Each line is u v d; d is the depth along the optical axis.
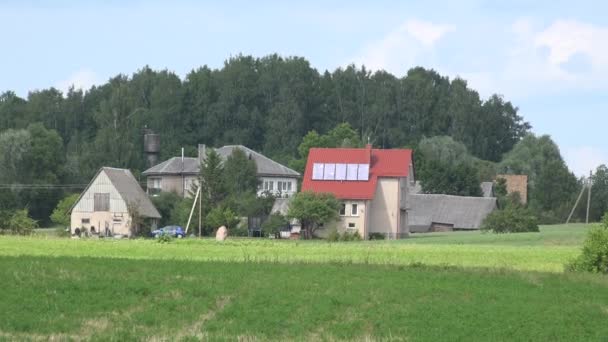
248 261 179.75
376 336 114.88
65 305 130.62
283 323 121.19
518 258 199.12
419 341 111.62
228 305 132.12
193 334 114.38
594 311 133.38
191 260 180.62
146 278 152.75
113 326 119.38
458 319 125.00
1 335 113.19
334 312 128.62
